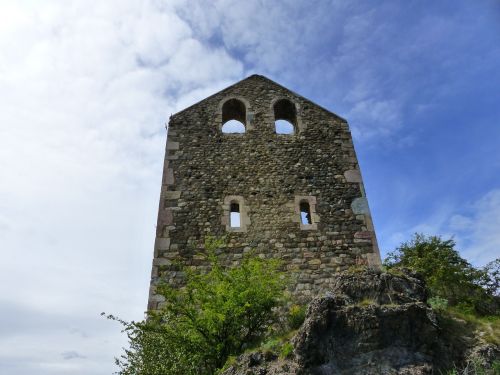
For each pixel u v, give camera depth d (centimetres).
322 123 1266
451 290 1102
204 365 706
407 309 621
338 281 705
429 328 616
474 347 629
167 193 1082
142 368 708
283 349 620
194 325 729
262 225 1043
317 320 609
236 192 1095
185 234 1016
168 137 1188
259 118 1252
